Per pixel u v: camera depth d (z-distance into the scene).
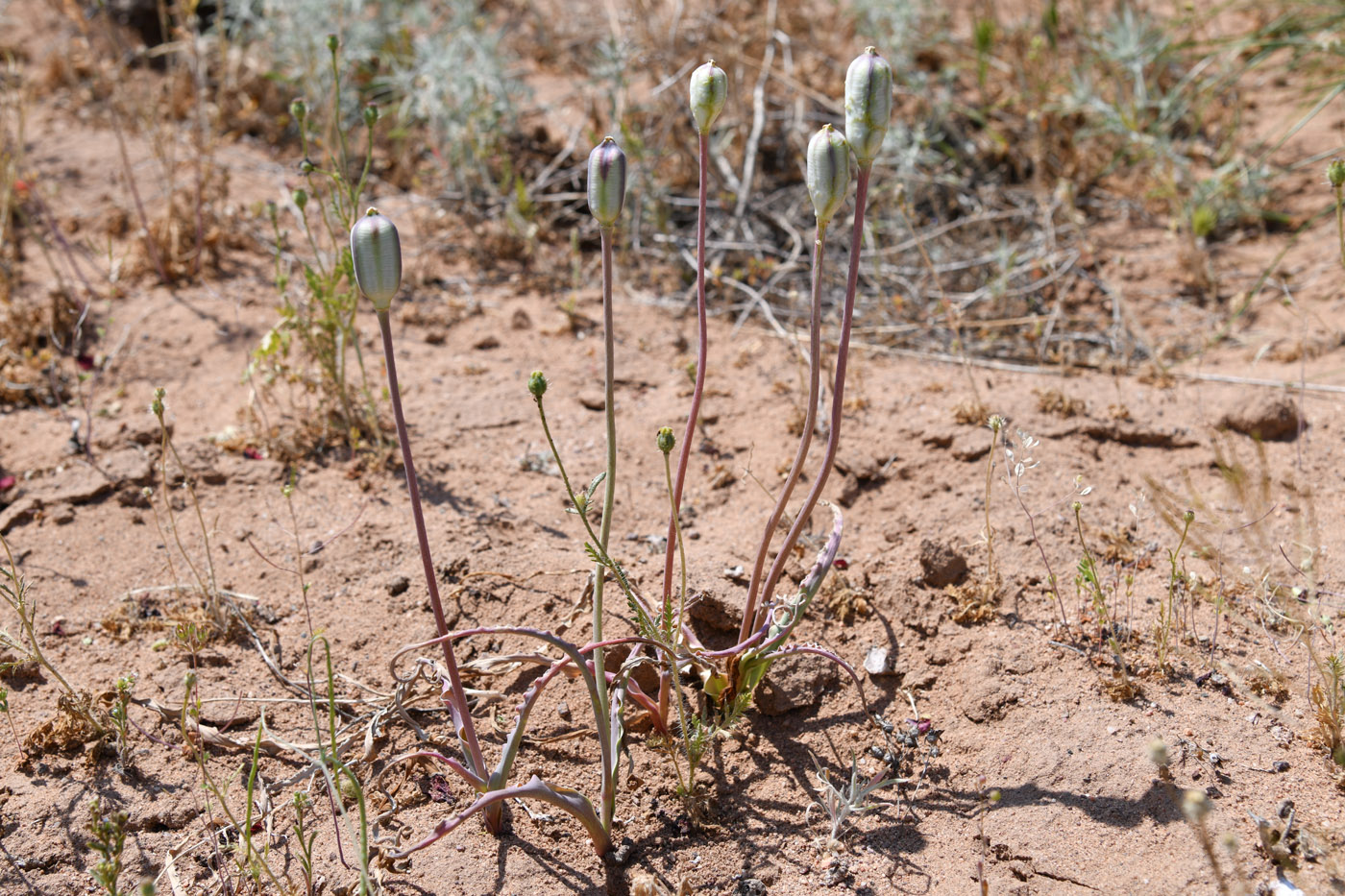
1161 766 2.43
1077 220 4.66
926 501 3.28
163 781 2.52
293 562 3.12
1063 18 5.97
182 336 4.10
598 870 2.33
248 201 4.91
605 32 5.85
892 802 2.47
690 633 2.52
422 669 2.70
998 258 4.32
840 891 2.28
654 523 3.25
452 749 2.59
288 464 3.49
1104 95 5.41
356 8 5.43
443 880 2.29
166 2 6.03
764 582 2.84
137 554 3.15
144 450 3.52
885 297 4.39
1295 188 4.89
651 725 2.64
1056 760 2.49
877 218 4.61
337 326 3.46
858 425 3.60
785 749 2.60
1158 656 2.71
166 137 5.21
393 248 1.85
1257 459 3.37
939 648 2.82
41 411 3.71
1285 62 5.65
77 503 3.32
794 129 5.20
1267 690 2.62
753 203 4.89
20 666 2.75
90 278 4.39
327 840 2.38
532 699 2.19
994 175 5.04
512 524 3.22
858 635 2.86
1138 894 2.20
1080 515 3.18
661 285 4.51
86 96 5.68
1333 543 3.01
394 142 5.37
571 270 4.58
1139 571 2.99
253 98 5.66
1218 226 4.74
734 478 3.43
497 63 5.14
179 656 2.83
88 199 4.87
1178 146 5.13
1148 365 3.89
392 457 3.50
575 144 5.20
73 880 2.32
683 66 5.19
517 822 2.42
